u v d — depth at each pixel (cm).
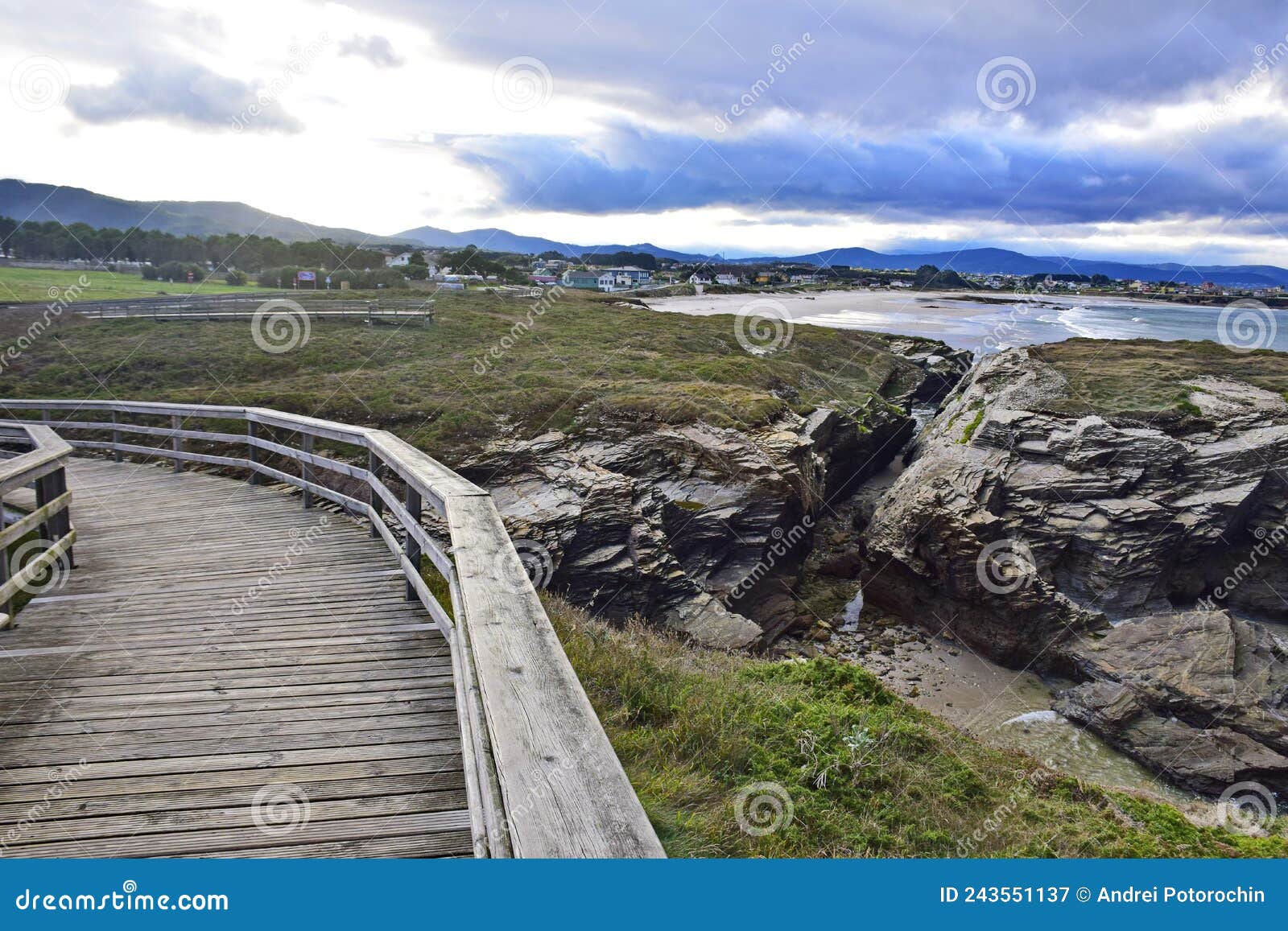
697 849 404
